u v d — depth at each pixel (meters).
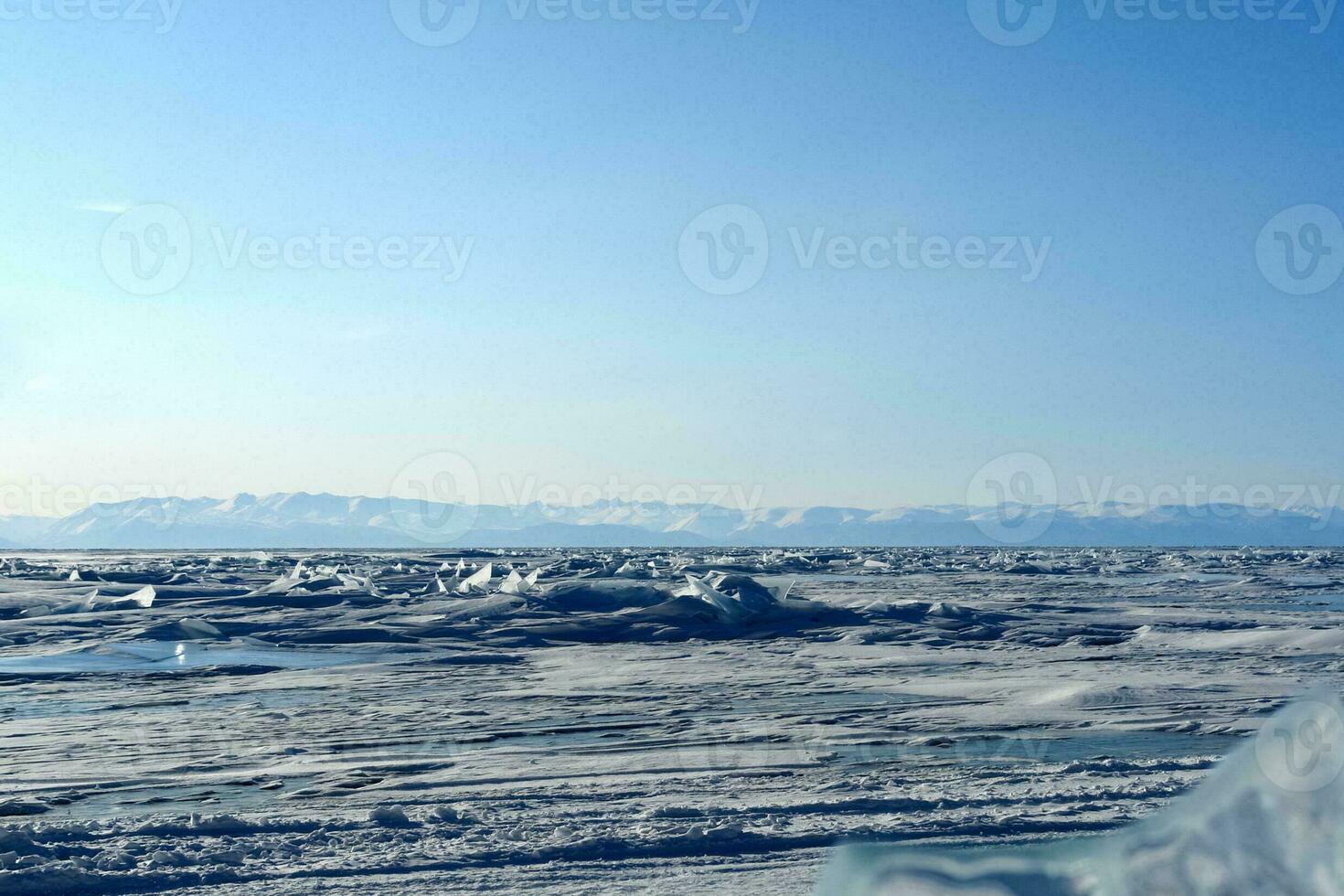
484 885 5.20
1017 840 5.97
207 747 10.23
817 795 7.45
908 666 17.47
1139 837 1.32
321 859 5.73
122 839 6.23
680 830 6.24
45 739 10.79
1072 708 12.38
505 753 9.72
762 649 20.94
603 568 59.25
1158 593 41.34
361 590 38.09
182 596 37.00
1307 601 36.59
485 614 27.45
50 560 94.00
